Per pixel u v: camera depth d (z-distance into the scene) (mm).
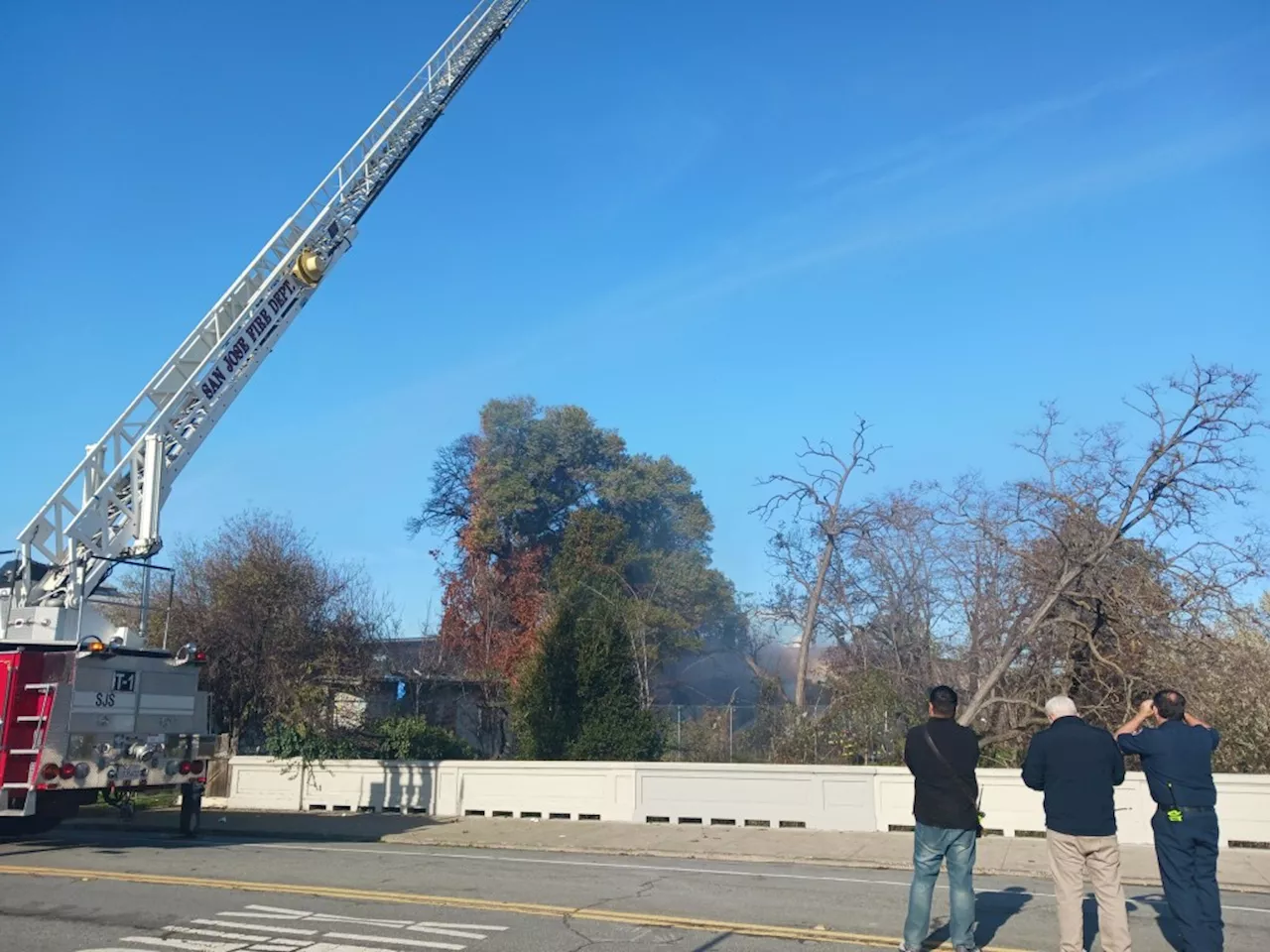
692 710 28281
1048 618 19047
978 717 19906
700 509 52875
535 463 50344
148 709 14094
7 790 12586
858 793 16984
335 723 24984
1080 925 7285
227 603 25531
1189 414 18109
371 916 9125
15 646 13344
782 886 11164
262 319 16438
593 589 28219
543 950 7898
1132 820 15211
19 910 9422
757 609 26438
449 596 45625
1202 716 17047
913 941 7656
